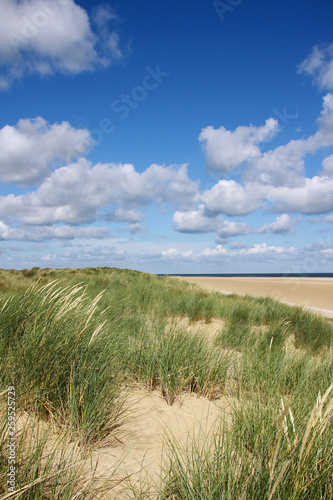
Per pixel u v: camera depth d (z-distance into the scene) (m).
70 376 2.34
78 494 1.54
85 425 2.01
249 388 3.03
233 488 1.44
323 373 3.17
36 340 2.62
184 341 3.65
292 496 1.35
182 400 2.88
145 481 1.72
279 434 1.62
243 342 4.84
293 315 6.99
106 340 3.21
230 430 2.19
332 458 1.57
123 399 2.75
